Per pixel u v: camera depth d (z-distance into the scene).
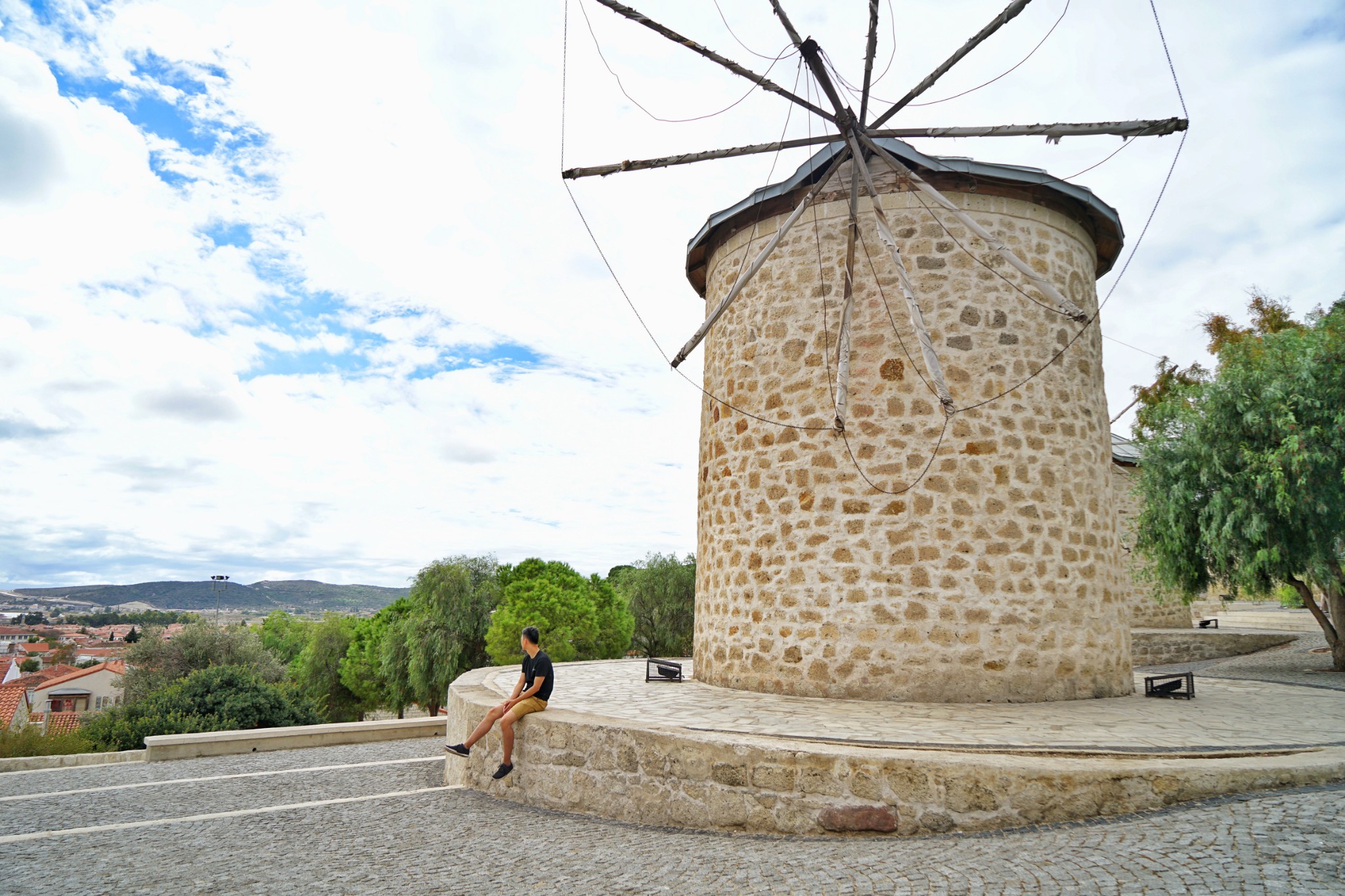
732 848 4.67
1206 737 5.63
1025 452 8.28
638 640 33.75
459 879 4.23
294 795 7.01
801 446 8.79
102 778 8.19
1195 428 12.10
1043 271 8.82
